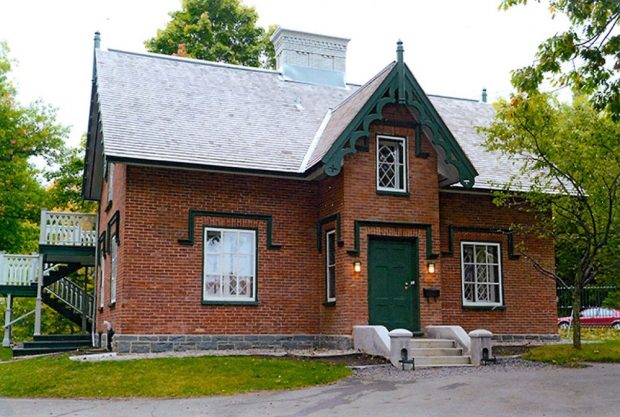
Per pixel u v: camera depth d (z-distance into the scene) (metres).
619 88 11.75
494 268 19.17
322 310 17.16
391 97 16.38
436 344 15.27
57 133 29.30
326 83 22.39
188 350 15.91
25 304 32.94
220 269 16.62
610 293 27.05
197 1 35.91
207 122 17.92
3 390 12.27
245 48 35.91
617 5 11.28
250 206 17.05
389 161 17.19
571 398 9.99
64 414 9.94
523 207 18.56
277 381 11.98
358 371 13.23
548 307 19.45
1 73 28.11
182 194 16.41
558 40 11.74
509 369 13.38
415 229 16.81
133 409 10.13
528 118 15.06
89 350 17.56
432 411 9.27
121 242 16.11
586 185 15.70
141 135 16.38
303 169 17.19
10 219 28.02
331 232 17.06
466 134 21.38
